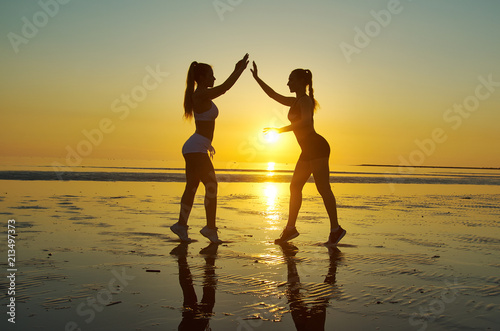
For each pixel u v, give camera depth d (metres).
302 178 5.39
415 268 4.02
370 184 20.19
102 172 22.52
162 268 3.87
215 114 5.47
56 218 6.50
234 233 5.84
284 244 5.17
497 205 10.65
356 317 2.77
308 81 5.70
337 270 3.92
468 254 4.68
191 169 5.31
